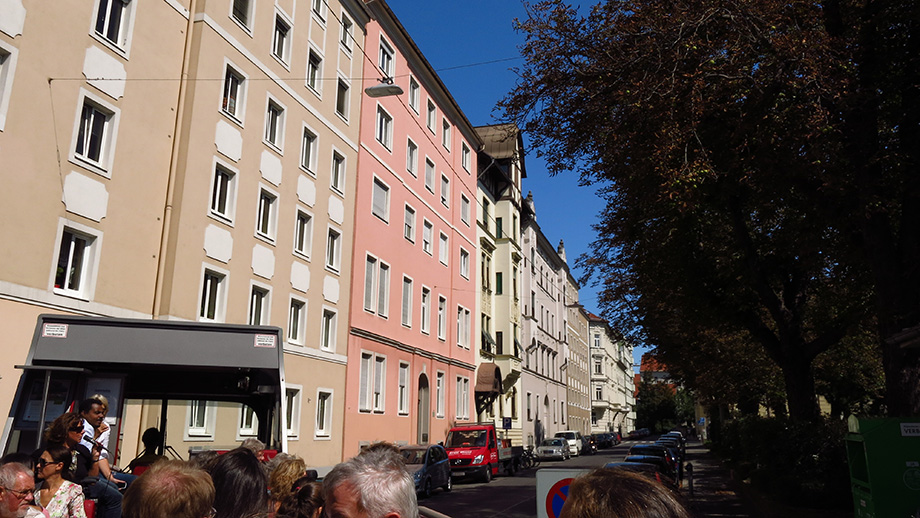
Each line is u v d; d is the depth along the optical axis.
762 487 15.49
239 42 19.44
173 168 16.91
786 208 15.12
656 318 23.56
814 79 10.31
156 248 16.33
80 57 14.49
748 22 11.02
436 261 34.84
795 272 17.09
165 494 2.93
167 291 16.20
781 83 10.88
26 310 12.91
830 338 15.91
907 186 10.81
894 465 8.82
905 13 10.71
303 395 21.50
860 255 12.62
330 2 24.81
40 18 13.62
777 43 10.55
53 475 4.91
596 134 13.37
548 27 12.94
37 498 4.86
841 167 11.35
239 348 9.57
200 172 17.53
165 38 17.03
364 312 26.30
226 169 18.66
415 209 32.31
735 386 31.33
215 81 18.33
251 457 4.09
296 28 22.48
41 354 8.66
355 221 25.92
